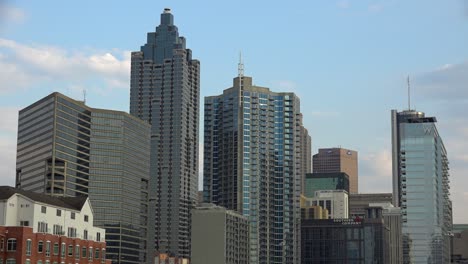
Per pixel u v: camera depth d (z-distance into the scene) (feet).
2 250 566.77
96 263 655.35
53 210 612.70
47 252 593.01
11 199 586.86
